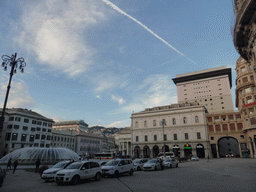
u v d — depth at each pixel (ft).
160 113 235.20
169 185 40.04
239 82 190.90
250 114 167.73
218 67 317.01
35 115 229.66
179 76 347.36
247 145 184.03
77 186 41.11
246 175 53.52
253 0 65.98
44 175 48.01
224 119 204.33
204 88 310.45
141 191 34.04
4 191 36.14
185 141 212.23
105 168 56.44
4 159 106.83
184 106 232.32
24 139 208.85
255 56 78.69
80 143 306.14
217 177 51.21
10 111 208.03
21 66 63.52
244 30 81.25
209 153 199.52
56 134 267.80
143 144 234.58
